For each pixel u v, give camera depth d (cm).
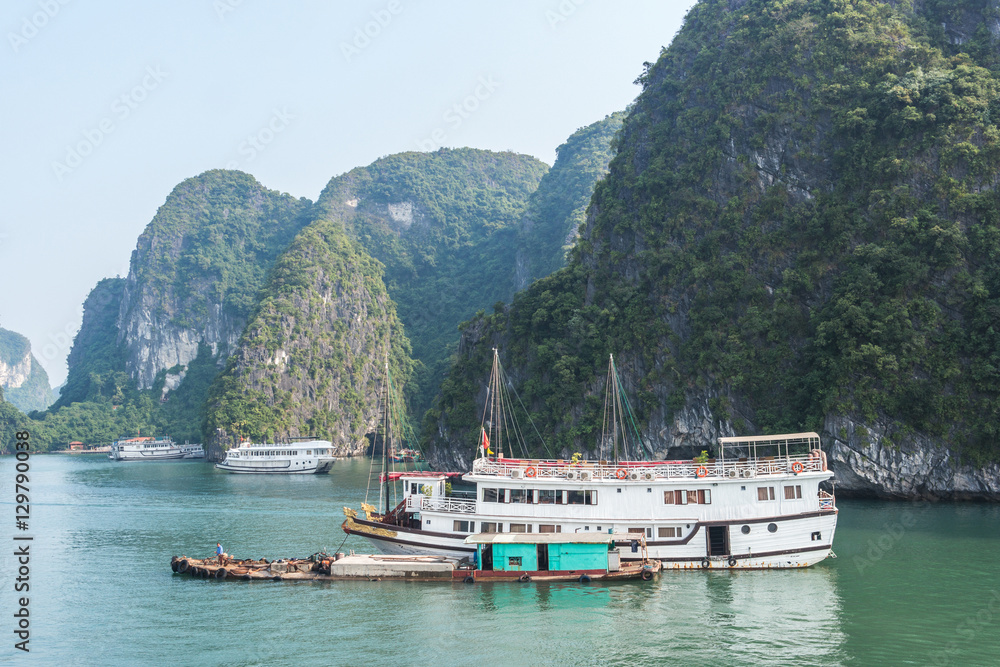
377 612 4175
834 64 11275
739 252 10794
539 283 13125
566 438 10819
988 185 9144
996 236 8688
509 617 4050
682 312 11081
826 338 9112
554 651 3588
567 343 11844
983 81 9812
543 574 4666
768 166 11206
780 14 12369
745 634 3775
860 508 7756
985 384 8175
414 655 3572
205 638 3866
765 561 4916
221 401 19712
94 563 5697
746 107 11775
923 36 11088
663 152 12656
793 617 4012
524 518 4966
